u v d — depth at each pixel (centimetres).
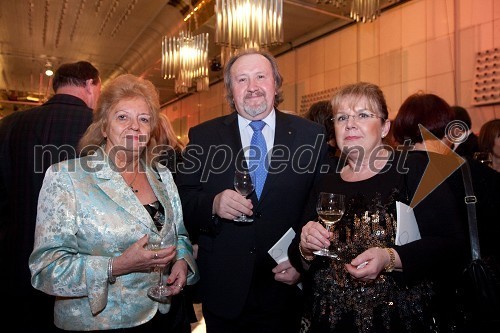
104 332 153
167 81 1020
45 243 144
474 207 171
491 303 161
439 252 142
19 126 230
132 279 156
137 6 593
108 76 980
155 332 165
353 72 620
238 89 207
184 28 621
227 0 336
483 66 449
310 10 598
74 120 230
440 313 160
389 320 144
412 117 192
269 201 199
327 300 155
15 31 707
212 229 193
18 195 222
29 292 219
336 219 150
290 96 755
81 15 632
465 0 469
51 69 902
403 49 543
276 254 190
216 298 196
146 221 157
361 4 368
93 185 154
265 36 336
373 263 133
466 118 280
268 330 198
